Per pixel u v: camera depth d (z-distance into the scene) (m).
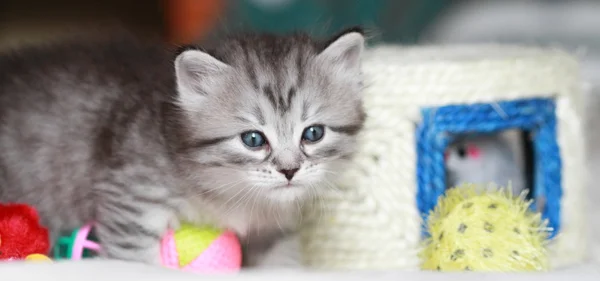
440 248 0.64
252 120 0.65
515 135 0.73
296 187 0.66
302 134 0.66
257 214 0.68
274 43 0.68
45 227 0.67
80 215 0.69
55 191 0.69
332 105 0.66
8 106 0.71
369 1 1.18
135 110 0.68
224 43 0.69
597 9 1.15
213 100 0.66
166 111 0.67
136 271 0.58
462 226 0.64
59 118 0.70
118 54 0.73
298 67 0.66
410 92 0.70
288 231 0.70
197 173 0.66
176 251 0.65
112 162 0.67
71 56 0.73
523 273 0.59
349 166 0.69
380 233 0.70
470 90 0.70
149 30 1.26
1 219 0.63
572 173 0.72
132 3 1.32
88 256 0.67
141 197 0.66
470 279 0.57
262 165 0.65
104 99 0.69
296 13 1.16
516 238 0.63
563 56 0.72
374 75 0.70
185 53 0.65
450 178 0.72
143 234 0.66
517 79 0.70
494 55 0.72
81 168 0.69
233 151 0.65
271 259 0.70
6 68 0.72
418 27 1.19
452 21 1.18
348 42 0.67
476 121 0.70
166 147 0.66
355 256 0.70
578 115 0.72
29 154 0.70
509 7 1.18
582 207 0.72
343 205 0.70
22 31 1.23
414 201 0.70
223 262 0.65
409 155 0.70
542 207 0.71
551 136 0.71
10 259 0.62
